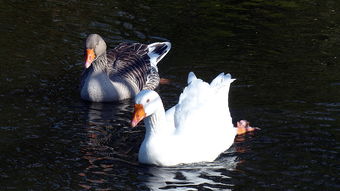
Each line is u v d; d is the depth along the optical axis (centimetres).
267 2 2019
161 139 1171
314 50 1694
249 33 1797
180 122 1216
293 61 1638
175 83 1558
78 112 1409
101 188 1077
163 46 1658
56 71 1584
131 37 1753
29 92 1473
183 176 1135
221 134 1235
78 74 1578
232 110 1396
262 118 1360
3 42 1688
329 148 1230
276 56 1667
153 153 1167
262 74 1572
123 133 1309
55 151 1211
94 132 1306
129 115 1416
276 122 1341
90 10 1919
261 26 1839
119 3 1983
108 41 1723
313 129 1305
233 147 1252
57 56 1648
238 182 1111
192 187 1093
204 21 1867
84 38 1741
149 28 1814
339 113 1372
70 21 1834
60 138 1266
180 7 1966
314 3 2008
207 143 1205
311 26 1834
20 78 1533
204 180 1120
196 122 1211
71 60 1636
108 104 1486
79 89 1520
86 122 1355
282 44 1733
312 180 1115
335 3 2009
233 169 1162
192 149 1186
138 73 1573
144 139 1194
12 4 1933
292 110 1391
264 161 1191
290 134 1289
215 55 1677
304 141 1259
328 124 1325
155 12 1922
